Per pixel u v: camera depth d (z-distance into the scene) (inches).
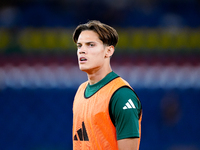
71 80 1405.0
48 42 1914.4
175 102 1390.3
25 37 1911.9
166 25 2310.5
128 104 280.2
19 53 1769.2
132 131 275.9
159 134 1354.6
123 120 277.1
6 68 1470.2
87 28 310.0
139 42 2015.3
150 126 1362.0
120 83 295.4
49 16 2237.9
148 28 2219.5
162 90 1405.0
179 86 1424.7
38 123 1317.7
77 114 312.8
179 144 1369.3
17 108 1328.7
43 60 1699.1
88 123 296.4
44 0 2331.4
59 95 1347.2
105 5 2337.6
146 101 1387.8
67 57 1742.1
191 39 2053.4
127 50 1897.1
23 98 1336.1
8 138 1304.1
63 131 1317.7
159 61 1759.4
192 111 1396.4
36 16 2218.3
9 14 2204.7
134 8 2374.5
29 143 1302.9
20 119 1320.1
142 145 1346.0
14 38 1904.5
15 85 1357.0
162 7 2426.2
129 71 1518.2
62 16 2269.9
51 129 1318.9
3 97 1333.7
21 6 2289.6
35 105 1334.9
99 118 287.9
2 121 1315.2
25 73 1414.9
